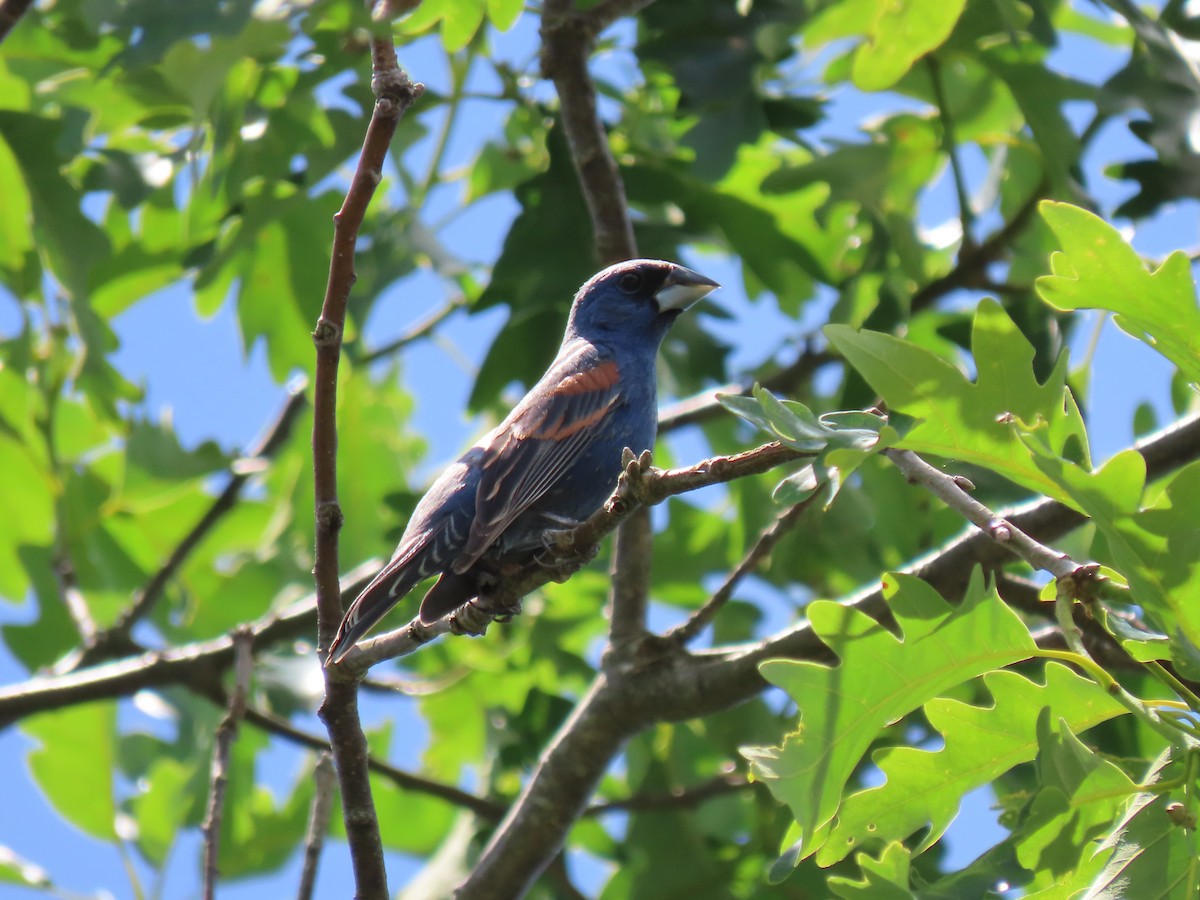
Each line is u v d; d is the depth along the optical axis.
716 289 10.58
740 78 10.09
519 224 11.36
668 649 10.00
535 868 10.16
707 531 14.28
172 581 14.63
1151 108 10.16
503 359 11.57
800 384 12.72
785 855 6.31
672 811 12.19
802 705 6.06
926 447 5.98
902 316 10.44
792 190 10.87
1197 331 5.90
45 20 11.29
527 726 12.88
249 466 13.54
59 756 12.55
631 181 11.91
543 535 9.30
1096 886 5.59
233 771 13.84
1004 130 11.52
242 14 7.44
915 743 11.62
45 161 11.21
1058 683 6.05
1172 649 5.64
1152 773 5.75
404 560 8.36
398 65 6.57
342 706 7.16
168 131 11.64
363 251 11.74
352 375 13.20
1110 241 5.91
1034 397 5.89
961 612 5.98
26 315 12.22
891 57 9.33
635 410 10.16
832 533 13.07
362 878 7.14
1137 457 5.61
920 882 6.12
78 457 14.69
